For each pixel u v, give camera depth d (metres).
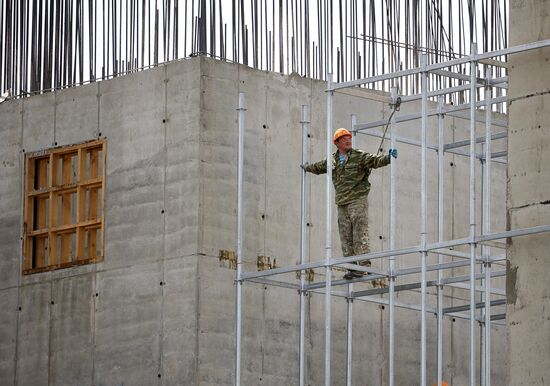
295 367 30.47
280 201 30.48
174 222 29.89
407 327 31.97
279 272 25.95
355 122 28.39
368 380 31.38
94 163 31.44
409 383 31.83
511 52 23.34
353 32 33.00
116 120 31.08
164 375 29.58
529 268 23.06
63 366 31.19
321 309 30.92
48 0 33.44
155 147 30.36
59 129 31.97
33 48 33.53
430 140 32.75
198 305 29.36
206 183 29.73
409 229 32.19
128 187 30.64
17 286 32.16
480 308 29.22
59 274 31.55
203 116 29.89
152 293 30.00
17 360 31.89
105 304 30.73
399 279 31.94
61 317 31.39
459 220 32.94
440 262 30.94
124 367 30.22
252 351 29.84
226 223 29.81
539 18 23.36
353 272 26.23
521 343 23.02
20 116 32.62
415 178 32.44
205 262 29.52
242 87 30.36
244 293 29.88
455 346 32.56
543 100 23.27
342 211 27.00
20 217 32.34
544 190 23.11
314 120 31.22
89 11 32.88
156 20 31.97
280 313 30.30
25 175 32.34
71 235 31.84
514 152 23.50
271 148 30.52
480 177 33.22
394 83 32.88
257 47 32.16
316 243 30.89
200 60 30.03
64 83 32.91
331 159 25.41
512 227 23.39
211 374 29.31
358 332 31.39
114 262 30.67
